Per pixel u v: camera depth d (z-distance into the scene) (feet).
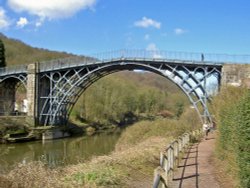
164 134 115.75
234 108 47.96
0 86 237.04
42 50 491.72
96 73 196.85
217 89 151.43
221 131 60.18
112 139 199.52
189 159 66.23
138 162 60.90
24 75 218.38
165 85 645.51
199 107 184.03
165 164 38.60
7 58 425.69
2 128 176.65
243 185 34.60
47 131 194.70
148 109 395.96
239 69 135.23
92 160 61.57
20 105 276.00
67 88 206.08
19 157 122.83
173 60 159.74
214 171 53.42
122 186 46.85
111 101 320.70
